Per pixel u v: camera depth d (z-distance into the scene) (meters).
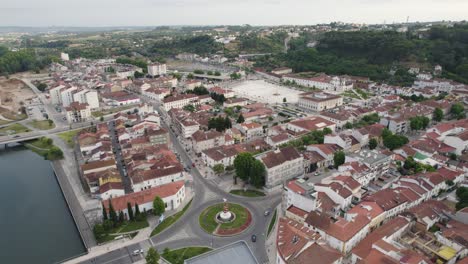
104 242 145.75
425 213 149.50
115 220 154.88
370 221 145.62
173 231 153.88
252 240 146.88
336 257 119.06
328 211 157.50
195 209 171.62
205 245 143.75
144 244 144.88
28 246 151.50
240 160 190.62
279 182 195.12
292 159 198.75
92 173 199.88
